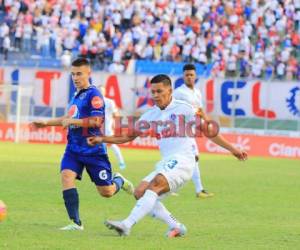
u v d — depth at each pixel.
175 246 23.44
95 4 104.44
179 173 24.55
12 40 99.38
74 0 104.25
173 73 91.06
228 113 77.56
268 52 97.12
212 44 99.44
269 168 58.25
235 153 25.55
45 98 80.38
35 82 80.69
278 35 101.38
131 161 60.75
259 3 104.50
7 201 34.03
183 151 24.94
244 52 97.44
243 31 100.94
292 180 48.91
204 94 77.62
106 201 35.41
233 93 77.38
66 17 101.88
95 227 27.25
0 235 24.64
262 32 101.12
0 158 58.09
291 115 76.50
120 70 94.88
